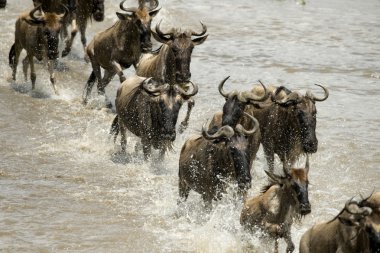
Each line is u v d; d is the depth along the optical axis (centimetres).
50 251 4169
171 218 4725
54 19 7212
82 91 7569
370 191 5234
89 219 4653
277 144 5162
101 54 6925
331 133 6475
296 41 9831
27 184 5181
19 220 4572
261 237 4078
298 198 3878
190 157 4606
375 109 7238
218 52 9119
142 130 5528
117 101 5834
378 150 6081
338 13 11581
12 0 10644
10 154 5750
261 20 10894
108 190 5166
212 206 4616
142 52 6600
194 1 11719
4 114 6706
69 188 5162
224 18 10844
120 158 5847
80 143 6116
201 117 6788
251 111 5194
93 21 9975
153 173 5534
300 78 8175
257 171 5509
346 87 7931
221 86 4725
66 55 8250
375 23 11012
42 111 6875
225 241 4262
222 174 4431
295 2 12194
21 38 7381
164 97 5316
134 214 4766
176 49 5969
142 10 6662
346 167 5678
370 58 9156
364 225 3459
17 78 7819
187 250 4247
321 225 3738
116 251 4216
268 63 8731
